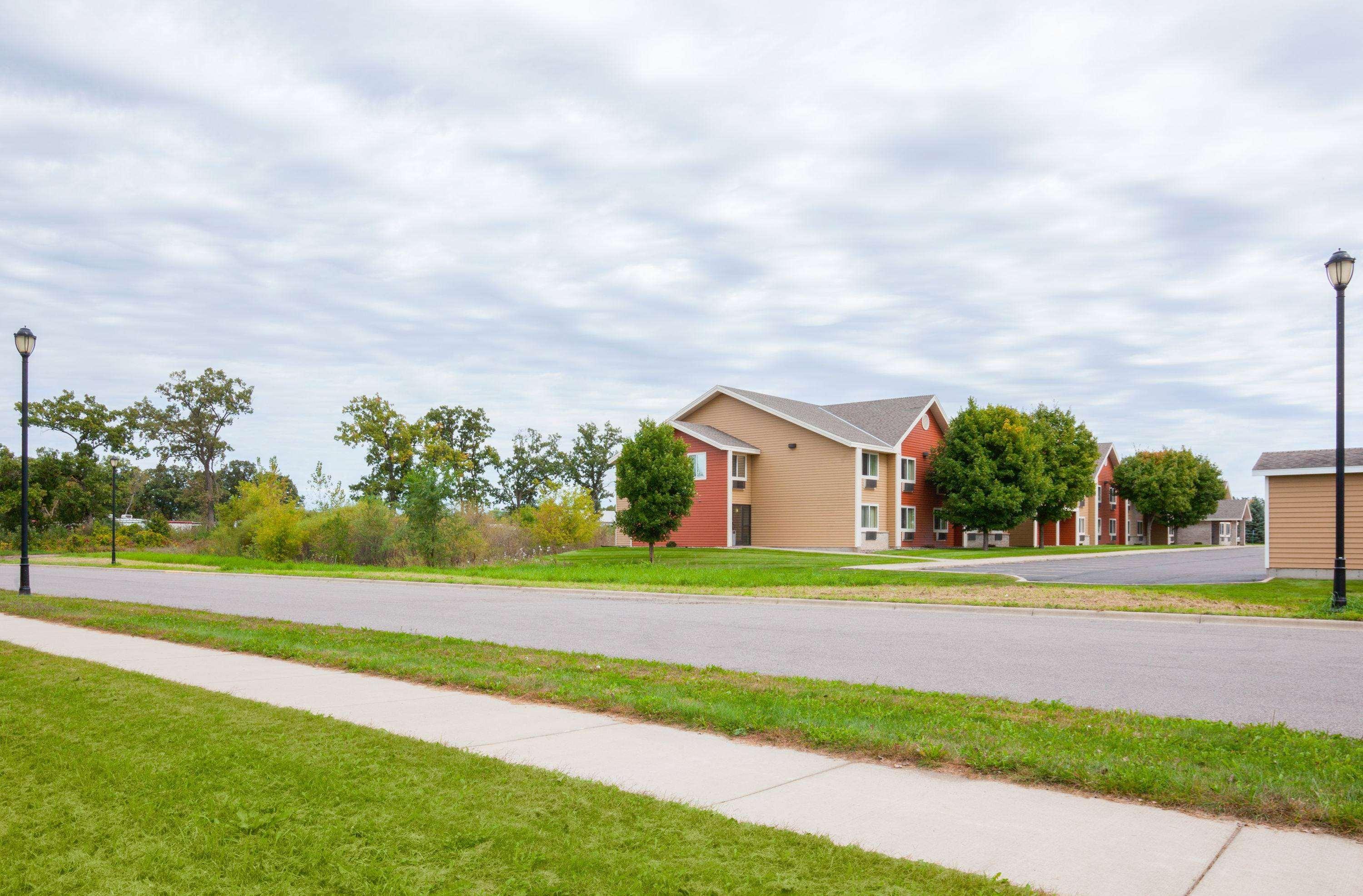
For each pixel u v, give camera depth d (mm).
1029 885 4059
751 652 11391
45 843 4523
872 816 5039
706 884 3998
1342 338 14828
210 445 81562
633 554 34750
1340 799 5066
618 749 6488
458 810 4961
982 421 43406
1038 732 6730
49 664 10031
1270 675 9445
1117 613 14828
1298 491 22469
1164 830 4828
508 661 10266
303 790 5312
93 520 63375
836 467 40688
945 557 33375
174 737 6598
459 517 32250
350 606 17875
